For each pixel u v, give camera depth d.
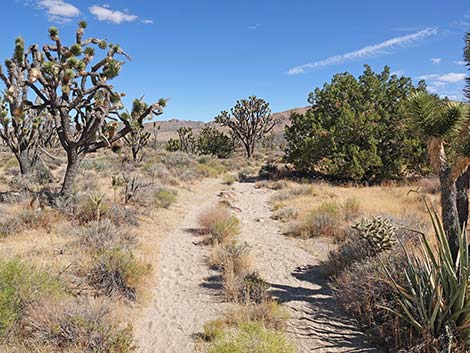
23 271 5.14
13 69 11.08
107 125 11.47
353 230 9.32
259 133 44.78
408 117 5.13
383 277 5.57
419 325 4.57
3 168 23.70
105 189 15.79
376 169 21.83
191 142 44.34
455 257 5.03
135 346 4.67
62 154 30.80
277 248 9.76
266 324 5.41
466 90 4.90
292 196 17.36
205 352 4.75
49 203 11.06
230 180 23.42
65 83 10.36
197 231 11.20
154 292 6.76
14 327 4.38
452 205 5.08
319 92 25.14
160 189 15.79
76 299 5.37
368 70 24.98
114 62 10.91
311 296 6.67
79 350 4.23
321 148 22.67
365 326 5.35
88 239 8.15
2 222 8.99
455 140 4.80
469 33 4.79
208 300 6.45
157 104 11.64
